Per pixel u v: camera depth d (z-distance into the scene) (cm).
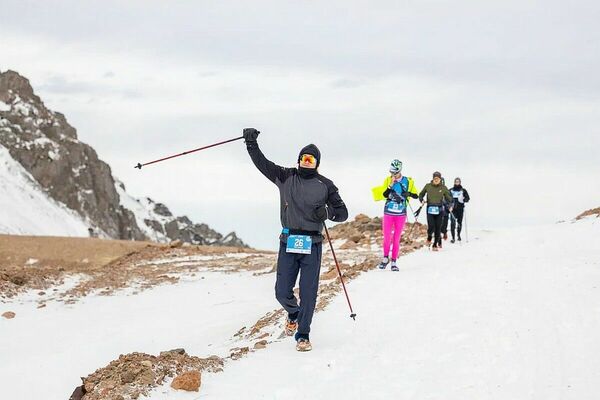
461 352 715
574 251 1603
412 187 1334
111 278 1686
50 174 10038
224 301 1323
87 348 1008
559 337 743
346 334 815
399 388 617
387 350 737
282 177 740
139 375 622
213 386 623
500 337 757
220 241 13288
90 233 9294
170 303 1351
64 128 11575
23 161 9938
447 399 588
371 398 593
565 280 1045
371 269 1373
